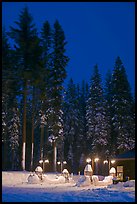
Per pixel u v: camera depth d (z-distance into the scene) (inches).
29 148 2086.6
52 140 1540.4
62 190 838.5
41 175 1153.4
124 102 1785.2
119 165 1348.4
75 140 2162.9
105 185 1088.2
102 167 1936.5
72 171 2186.3
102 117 1902.1
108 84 2124.8
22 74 884.0
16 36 910.4
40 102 1610.5
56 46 1494.8
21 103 1579.7
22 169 1268.5
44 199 614.9
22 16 932.0
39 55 902.4
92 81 1984.5
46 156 2107.5
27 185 1017.5
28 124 2049.7
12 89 938.7
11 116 1815.9
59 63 1489.9
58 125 1536.7
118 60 1878.7
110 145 1899.6
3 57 885.8
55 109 1523.1
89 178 1052.5
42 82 1003.3
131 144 1731.1
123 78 1836.9
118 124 1768.0
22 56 886.4
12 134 1815.9
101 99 1942.7
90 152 2086.6
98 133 1872.5
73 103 2121.1
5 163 1882.4
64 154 2225.6
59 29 1508.4
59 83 1488.7
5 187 895.1
